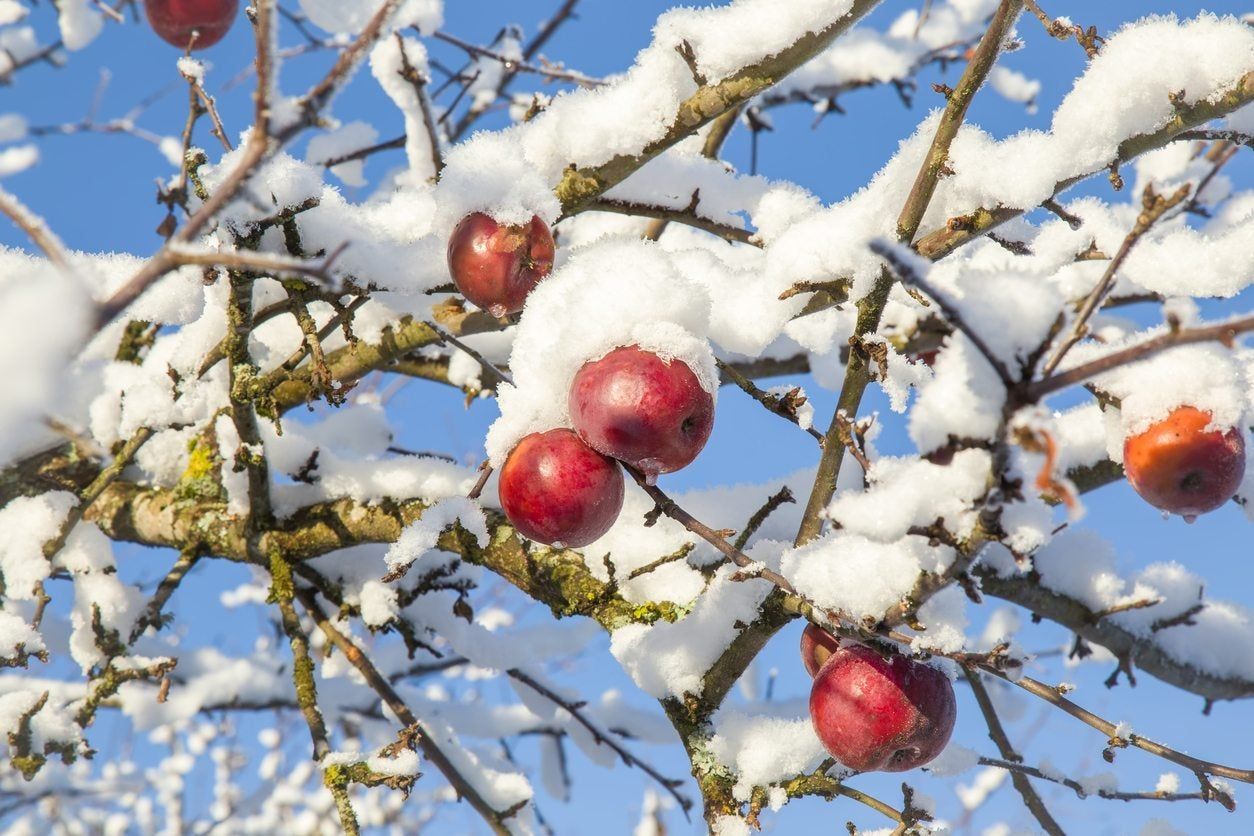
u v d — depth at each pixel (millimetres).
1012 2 1447
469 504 1668
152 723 1994
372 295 1658
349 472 1796
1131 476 1541
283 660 2158
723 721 1637
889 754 1546
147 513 1862
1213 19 1515
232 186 1325
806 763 1619
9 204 1304
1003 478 1356
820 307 1631
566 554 1677
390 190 2223
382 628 1822
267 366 1863
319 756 1690
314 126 1347
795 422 1544
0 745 2164
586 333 1489
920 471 1408
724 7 1581
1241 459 1524
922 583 1440
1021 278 1338
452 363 1976
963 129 1560
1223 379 1525
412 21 1887
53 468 1792
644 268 1505
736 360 2064
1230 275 1616
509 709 2152
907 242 1513
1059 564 1818
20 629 1745
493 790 1757
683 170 1705
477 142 1565
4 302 1193
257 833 3734
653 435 1466
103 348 1879
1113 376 1553
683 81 1593
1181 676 1833
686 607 1641
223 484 1862
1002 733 1804
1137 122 1518
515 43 2297
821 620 1503
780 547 1653
